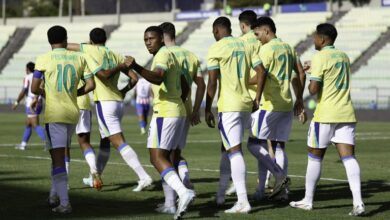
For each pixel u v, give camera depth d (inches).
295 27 2876.5
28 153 1059.9
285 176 608.1
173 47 592.7
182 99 568.1
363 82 2464.3
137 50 3073.3
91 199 617.3
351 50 2630.4
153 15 3499.0
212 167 876.6
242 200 551.5
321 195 645.9
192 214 542.9
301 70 637.9
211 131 1643.7
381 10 2842.0
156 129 528.1
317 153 559.8
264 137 617.3
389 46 2603.3
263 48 618.8
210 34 3014.3
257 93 573.6
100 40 672.4
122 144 674.2
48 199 588.4
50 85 541.6
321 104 549.3
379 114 2145.7
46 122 543.8
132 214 538.3
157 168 527.2
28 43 3378.4
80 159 958.4
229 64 553.6
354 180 539.2
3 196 627.2
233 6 3909.9
